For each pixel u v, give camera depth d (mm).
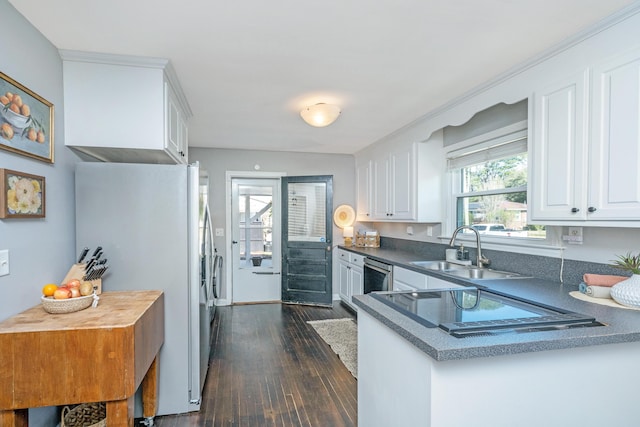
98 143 2070
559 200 1884
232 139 4273
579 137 1771
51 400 1455
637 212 1502
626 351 1301
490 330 1253
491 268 2832
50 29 1755
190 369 2215
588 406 1268
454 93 2672
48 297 1678
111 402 1532
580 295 1792
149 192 2141
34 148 1711
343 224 5281
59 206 1964
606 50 1649
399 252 4168
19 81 1616
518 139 2627
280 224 5113
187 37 1845
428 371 1154
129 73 2104
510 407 1195
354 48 1971
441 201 3539
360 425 1789
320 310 4609
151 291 2109
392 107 3023
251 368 2818
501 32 1794
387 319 1415
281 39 1865
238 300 4996
